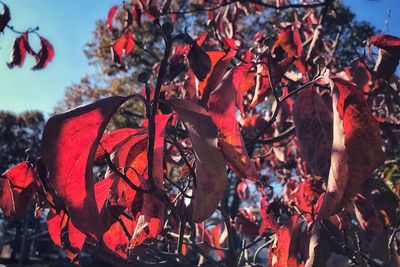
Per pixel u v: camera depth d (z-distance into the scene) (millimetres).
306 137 1559
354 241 2199
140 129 1570
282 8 4051
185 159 1464
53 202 1509
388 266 1922
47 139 1134
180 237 1887
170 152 2160
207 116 1236
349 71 2863
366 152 1314
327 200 1279
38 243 45531
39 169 1505
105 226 1733
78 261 1521
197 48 1370
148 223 1403
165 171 1907
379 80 2711
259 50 2459
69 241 1469
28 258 41906
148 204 1422
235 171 1304
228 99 1350
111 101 1216
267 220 2182
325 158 1526
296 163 4969
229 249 2010
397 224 2346
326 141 1538
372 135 1316
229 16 4051
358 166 1314
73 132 1154
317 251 1769
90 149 1151
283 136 2971
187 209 1915
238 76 1604
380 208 2365
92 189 1124
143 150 1575
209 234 3320
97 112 1184
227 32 4008
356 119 1332
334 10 4082
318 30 2883
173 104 1282
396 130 3182
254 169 1287
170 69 1538
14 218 1642
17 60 3016
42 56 3062
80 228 1095
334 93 1370
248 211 3689
